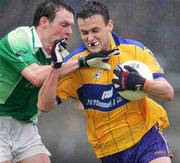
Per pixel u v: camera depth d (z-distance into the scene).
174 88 20.14
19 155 15.23
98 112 13.67
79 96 13.87
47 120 20.22
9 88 14.62
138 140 13.69
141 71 13.15
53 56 13.19
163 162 13.43
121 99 13.48
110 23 13.50
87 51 13.65
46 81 13.43
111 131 13.70
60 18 14.35
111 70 13.45
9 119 14.96
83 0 19.69
